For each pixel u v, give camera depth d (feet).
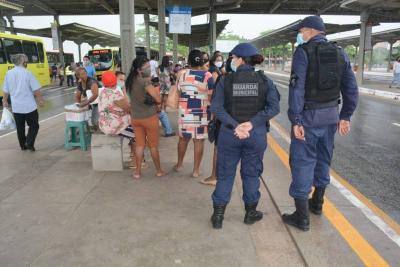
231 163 12.05
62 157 21.02
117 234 11.86
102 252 10.80
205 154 21.65
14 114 21.93
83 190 15.75
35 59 67.36
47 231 12.10
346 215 13.67
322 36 11.39
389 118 37.58
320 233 11.84
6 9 84.94
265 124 11.90
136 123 16.65
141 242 11.36
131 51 23.43
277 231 12.19
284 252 10.94
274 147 23.35
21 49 61.93
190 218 13.03
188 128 16.85
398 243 11.51
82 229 12.21
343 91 12.01
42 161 20.20
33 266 10.14
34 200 14.69
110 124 17.48
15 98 21.66
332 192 16.19
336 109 11.66
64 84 96.22
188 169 18.62
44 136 27.02
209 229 12.22
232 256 10.63
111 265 10.16
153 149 17.22
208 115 16.78
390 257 10.61
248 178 12.30
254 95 11.46
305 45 11.23
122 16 23.00
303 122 11.46
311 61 11.02
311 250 10.80
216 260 10.41
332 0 95.81
